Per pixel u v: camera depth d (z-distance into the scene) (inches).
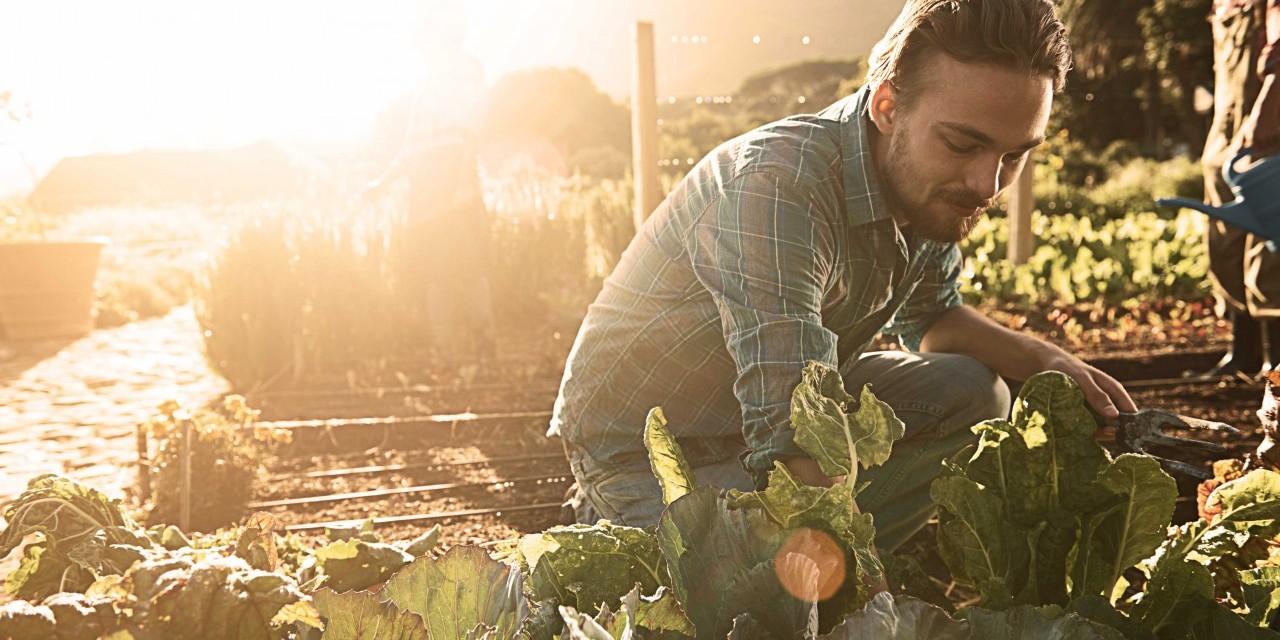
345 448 157.5
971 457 58.2
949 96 54.2
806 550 44.9
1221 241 164.6
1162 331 232.2
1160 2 1074.7
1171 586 52.1
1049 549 54.2
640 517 74.8
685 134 414.6
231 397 139.7
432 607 43.7
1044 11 53.3
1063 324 243.9
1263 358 176.9
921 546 96.8
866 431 47.8
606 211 297.3
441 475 140.7
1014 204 278.4
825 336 59.0
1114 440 68.0
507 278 265.1
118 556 51.8
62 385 210.5
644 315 73.0
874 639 37.4
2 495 129.7
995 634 39.4
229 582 38.7
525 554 50.6
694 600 43.5
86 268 283.4
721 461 75.7
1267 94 120.1
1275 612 50.5
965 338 82.0
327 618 39.3
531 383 196.4
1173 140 1320.1
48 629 37.8
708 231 63.1
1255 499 53.8
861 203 62.5
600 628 34.6
